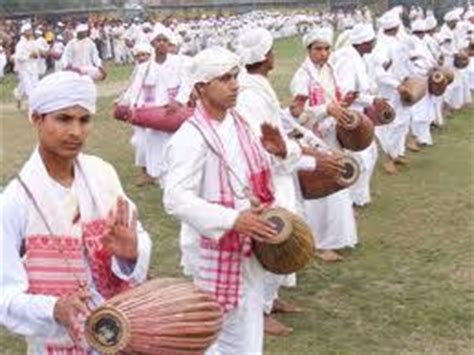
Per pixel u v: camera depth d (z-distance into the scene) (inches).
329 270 266.1
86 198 112.7
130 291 109.6
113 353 104.6
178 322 108.8
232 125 159.8
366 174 337.7
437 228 310.7
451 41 585.3
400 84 397.7
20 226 109.9
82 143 111.0
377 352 206.8
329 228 274.4
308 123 269.6
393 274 262.1
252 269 161.6
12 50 1173.7
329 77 275.1
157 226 321.1
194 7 1980.8
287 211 160.2
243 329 161.5
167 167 158.2
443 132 514.0
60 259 110.7
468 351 207.3
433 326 221.8
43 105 108.5
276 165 173.2
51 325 106.9
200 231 152.9
